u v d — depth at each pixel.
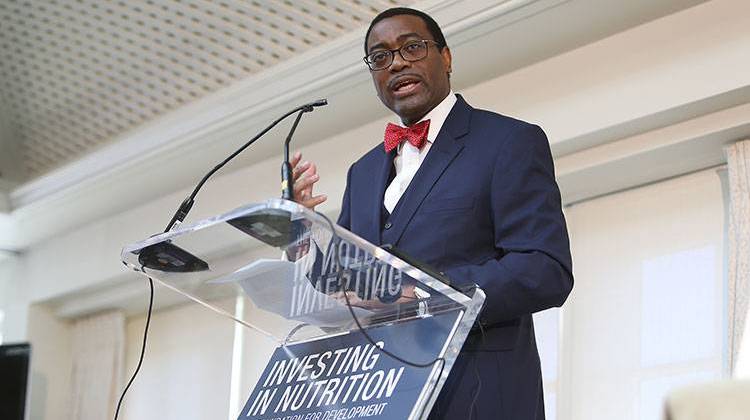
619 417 5.65
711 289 5.56
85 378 8.81
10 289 9.16
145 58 7.30
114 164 7.85
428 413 2.50
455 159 3.03
